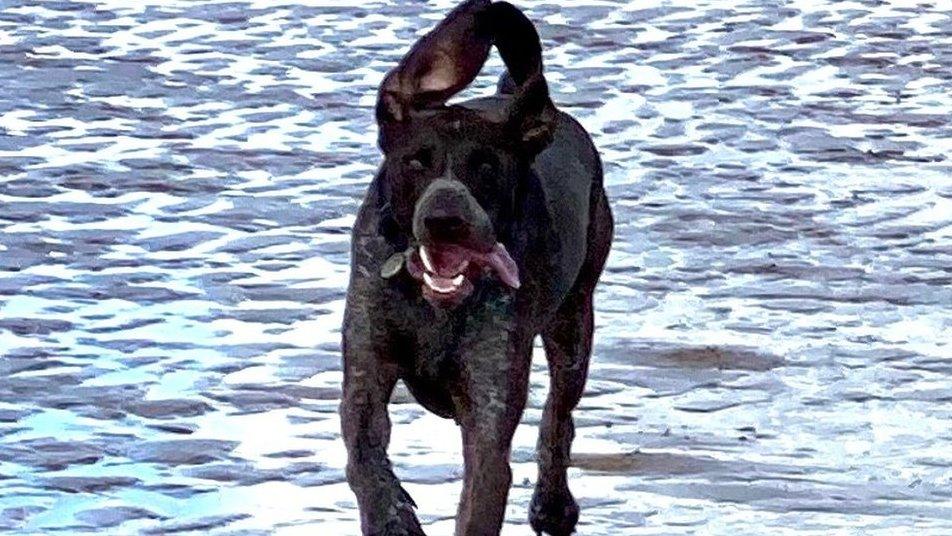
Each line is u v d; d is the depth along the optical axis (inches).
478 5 363.3
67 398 487.8
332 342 530.3
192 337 532.7
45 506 427.2
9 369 505.4
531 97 357.7
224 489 437.4
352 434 362.0
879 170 705.6
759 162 711.7
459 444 461.1
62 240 613.0
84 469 446.3
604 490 439.5
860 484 443.8
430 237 340.8
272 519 421.1
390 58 852.6
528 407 487.8
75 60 839.7
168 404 485.1
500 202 355.9
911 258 611.5
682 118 764.6
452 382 365.7
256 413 481.4
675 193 672.4
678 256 608.7
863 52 871.1
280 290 571.5
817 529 421.1
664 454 458.6
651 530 419.5
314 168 695.7
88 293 566.3
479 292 361.1
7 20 912.9
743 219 645.3
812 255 613.0
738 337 538.9
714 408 489.4
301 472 446.6
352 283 364.5
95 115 757.9
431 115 355.6
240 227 629.6
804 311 562.9
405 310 359.9
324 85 805.9
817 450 464.1
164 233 622.5
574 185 396.5
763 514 428.5
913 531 420.2
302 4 953.5
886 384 507.5
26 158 700.0
